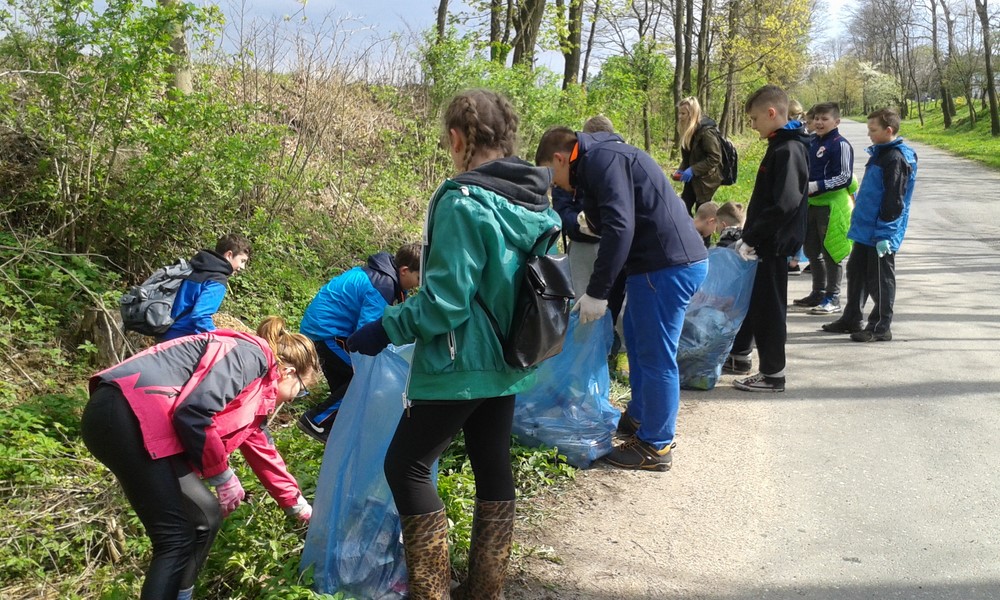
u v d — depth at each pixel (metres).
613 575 3.11
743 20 25.06
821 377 5.60
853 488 3.87
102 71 5.25
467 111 2.56
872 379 5.52
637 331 4.00
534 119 10.88
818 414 4.89
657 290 3.88
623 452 4.15
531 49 12.83
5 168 5.66
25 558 2.96
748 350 5.71
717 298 5.17
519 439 4.20
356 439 2.79
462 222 2.38
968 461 4.14
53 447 3.73
